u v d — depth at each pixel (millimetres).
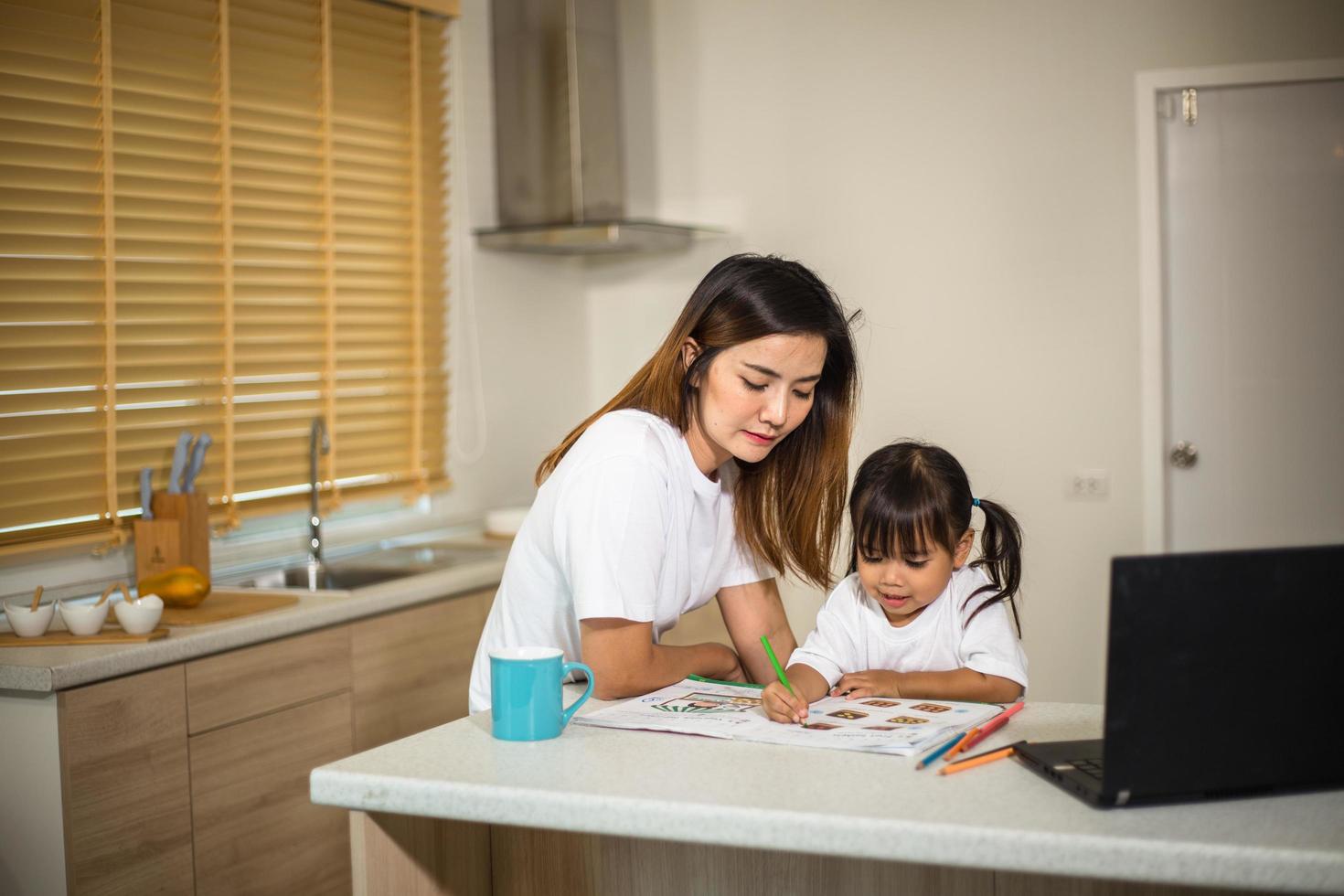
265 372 3203
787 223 4172
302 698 2623
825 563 1758
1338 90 3697
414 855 1396
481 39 3906
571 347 4383
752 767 1240
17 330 2605
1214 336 3834
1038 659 3963
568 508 1521
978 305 3979
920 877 1407
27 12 2582
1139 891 1338
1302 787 1147
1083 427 3895
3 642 2305
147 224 2871
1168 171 3842
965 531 1742
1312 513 3783
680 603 1707
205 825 2391
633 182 4105
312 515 3285
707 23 4223
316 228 3314
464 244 3863
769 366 1505
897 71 4027
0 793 2191
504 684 1355
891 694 1582
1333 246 3730
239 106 3070
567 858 1534
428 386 3721
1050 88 3879
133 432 2863
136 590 2602
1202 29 3742
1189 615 1078
